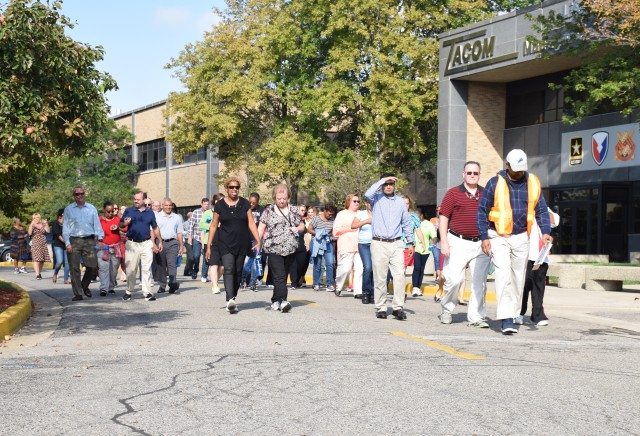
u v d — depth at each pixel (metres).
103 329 11.80
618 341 10.70
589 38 26.72
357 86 43.91
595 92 25.67
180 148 47.94
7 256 44.56
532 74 39.50
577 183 37.66
